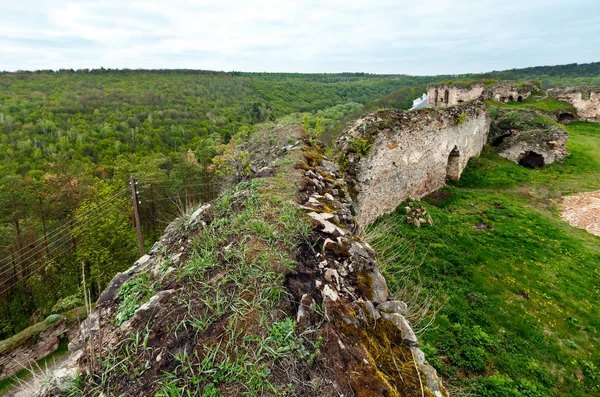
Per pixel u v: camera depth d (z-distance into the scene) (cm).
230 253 248
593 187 1215
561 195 1177
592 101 2073
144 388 156
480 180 1291
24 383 187
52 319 945
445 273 709
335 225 319
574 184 1256
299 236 279
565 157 1486
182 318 191
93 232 1267
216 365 164
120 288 238
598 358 531
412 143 972
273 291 212
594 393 478
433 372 210
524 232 885
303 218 308
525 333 572
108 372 165
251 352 173
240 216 304
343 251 277
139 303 212
